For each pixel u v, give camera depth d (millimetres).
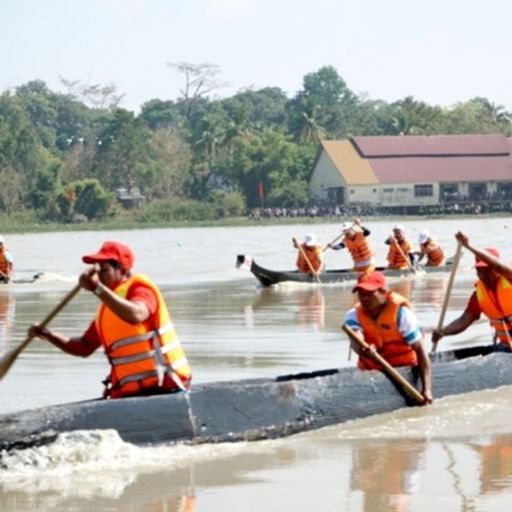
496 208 159625
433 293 38250
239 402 15781
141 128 178750
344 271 43875
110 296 14070
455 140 164625
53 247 92812
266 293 40219
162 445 14914
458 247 19922
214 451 15016
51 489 13281
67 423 14398
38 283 46125
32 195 160500
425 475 13734
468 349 20547
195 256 69625
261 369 22062
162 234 122688
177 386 15297
